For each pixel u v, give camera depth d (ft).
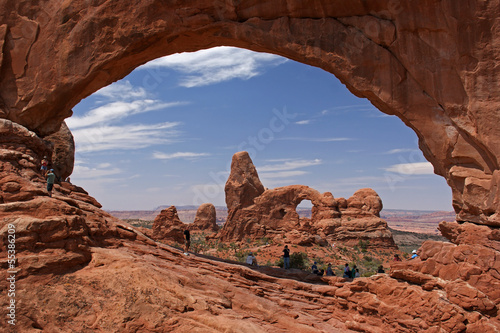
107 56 51.29
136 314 31.14
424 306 38.55
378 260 162.30
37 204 37.14
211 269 48.19
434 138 43.16
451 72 41.68
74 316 30.50
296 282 52.70
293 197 212.43
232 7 47.91
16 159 45.39
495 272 36.60
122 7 50.62
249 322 33.55
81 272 35.04
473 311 35.96
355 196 225.35
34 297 30.83
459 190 42.83
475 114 39.86
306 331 37.63
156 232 182.29
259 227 205.36
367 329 41.88
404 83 44.27
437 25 41.68
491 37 39.11
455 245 40.45
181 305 32.99
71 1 52.65
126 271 35.70
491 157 39.86
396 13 43.45
